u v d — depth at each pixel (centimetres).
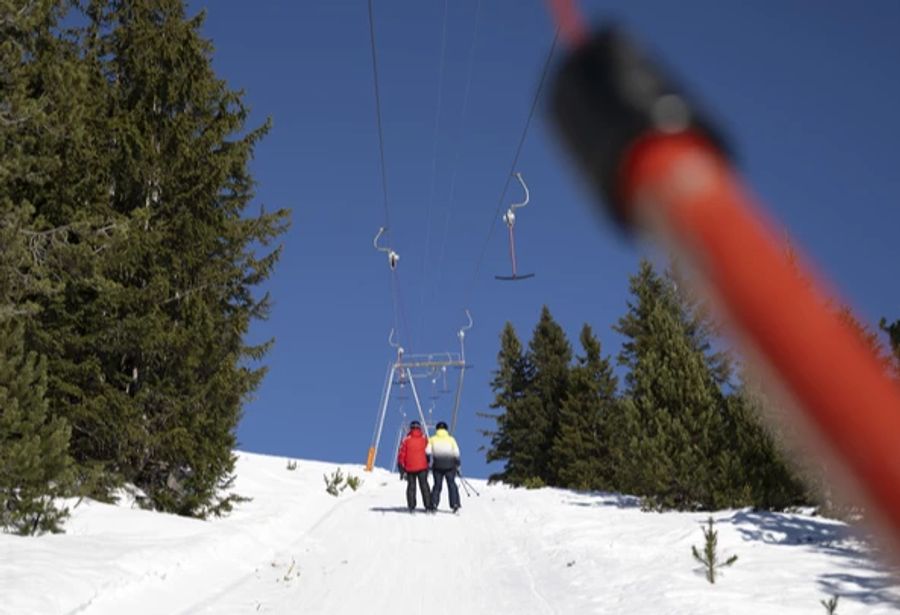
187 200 1883
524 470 4006
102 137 1845
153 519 1316
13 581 788
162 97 1950
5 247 1401
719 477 1541
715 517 1389
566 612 892
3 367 1110
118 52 2055
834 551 1044
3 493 1048
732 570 977
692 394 1661
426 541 1444
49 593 775
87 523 1225
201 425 1652
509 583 1071
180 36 2014
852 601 783
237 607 918
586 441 3481
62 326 1631
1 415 1082
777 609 786
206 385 1669
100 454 1639
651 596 891
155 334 1644
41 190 1648
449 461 1850
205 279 1847
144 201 1889
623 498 2022
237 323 1873
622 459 1833
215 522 1458
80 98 1631
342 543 1433
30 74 1655
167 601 909
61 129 1534
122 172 1838
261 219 1989
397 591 1029
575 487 3291
